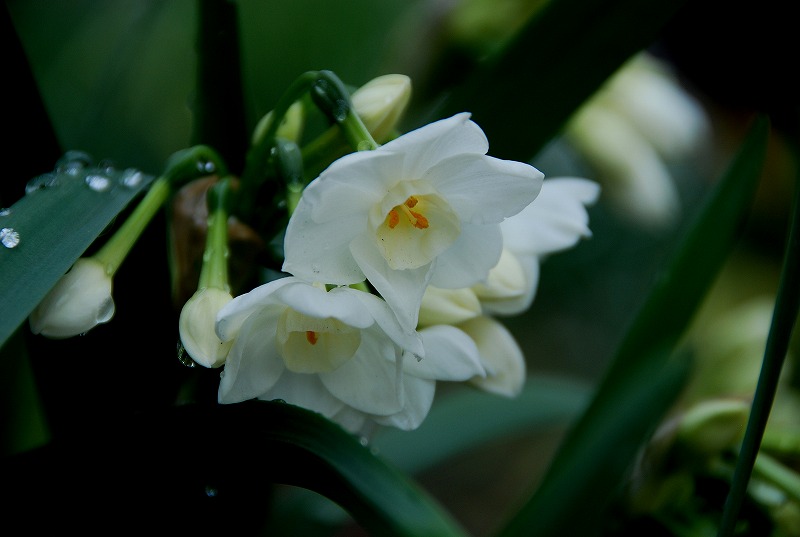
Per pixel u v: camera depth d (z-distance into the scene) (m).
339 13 0.50
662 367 0.38
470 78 0.36
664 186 0.47
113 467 0.33
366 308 0.32
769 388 0.32
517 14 0.42
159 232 0.35
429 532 0.32
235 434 0.33
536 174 0.32
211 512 0.35
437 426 0.45
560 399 0.47
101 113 0.45
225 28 0.35
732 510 0.33
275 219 0.35
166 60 0.47
